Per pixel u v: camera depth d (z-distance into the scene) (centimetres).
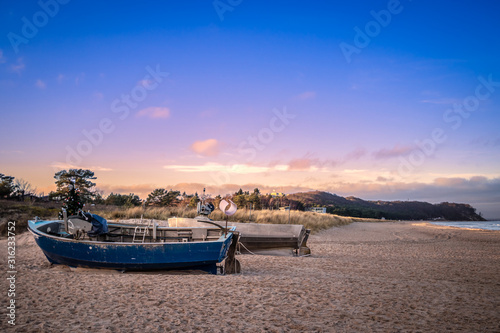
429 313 657
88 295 688
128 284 795
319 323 572
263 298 710
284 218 2811
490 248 2086
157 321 548
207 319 567
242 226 1557
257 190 7531
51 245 975
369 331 546
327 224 3612
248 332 518
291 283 865
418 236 3228
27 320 527
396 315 636
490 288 910
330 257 1479
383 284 908
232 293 741
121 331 499
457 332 557
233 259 1025
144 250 941
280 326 549
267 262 1257
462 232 4097
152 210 2536
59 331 488
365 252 1709
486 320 623
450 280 1012
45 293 693
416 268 1223
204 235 1116
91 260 951
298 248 1504
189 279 877
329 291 795
